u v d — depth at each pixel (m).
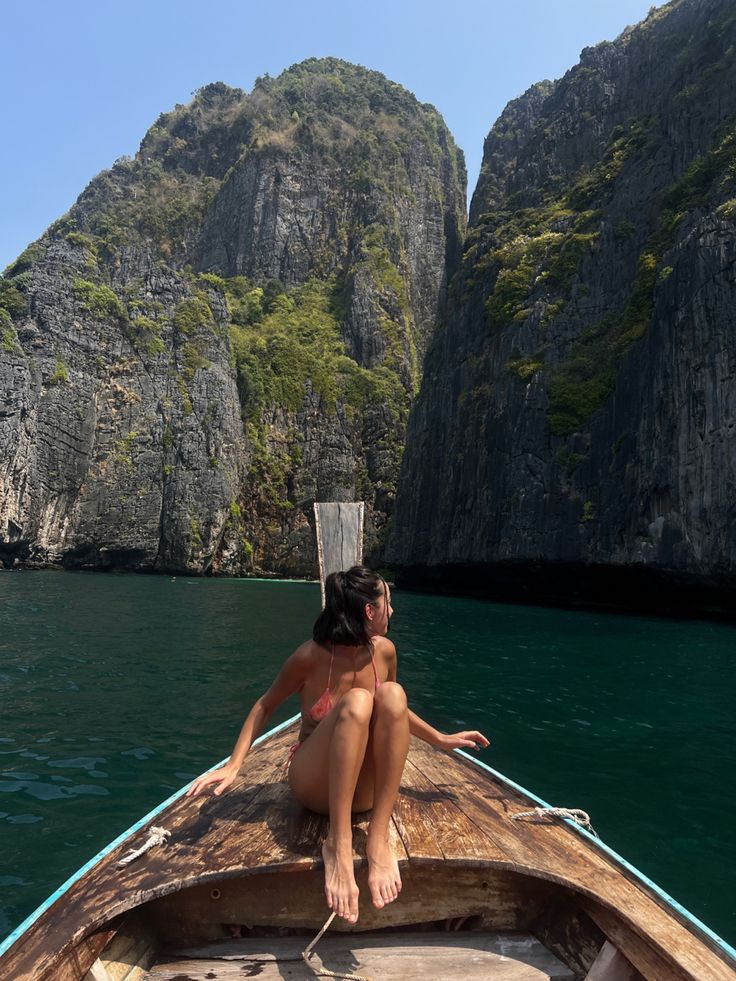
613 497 29.34
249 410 64.12
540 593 35.84
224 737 7.93
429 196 93.69
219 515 57.56
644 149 38.97
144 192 96.25
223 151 101.25
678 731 8.77
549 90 76.62
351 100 103.62
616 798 6.27
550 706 10.14
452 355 46.62
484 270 45.44
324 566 6.80
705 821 5.73
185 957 2.72
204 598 30.08
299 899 2.88
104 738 7.81
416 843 3.02
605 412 30.88
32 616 20.28
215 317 65.75
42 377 52.59
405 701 2.93
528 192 54.53
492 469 36.56
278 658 13.77
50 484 51.94
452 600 34.69
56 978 2.29
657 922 2.60
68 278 56.91
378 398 68.31
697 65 40.22
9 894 4.36
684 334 26.45
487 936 2.95
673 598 27.98
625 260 35.53
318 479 64.44
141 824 3.33
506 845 3.11
